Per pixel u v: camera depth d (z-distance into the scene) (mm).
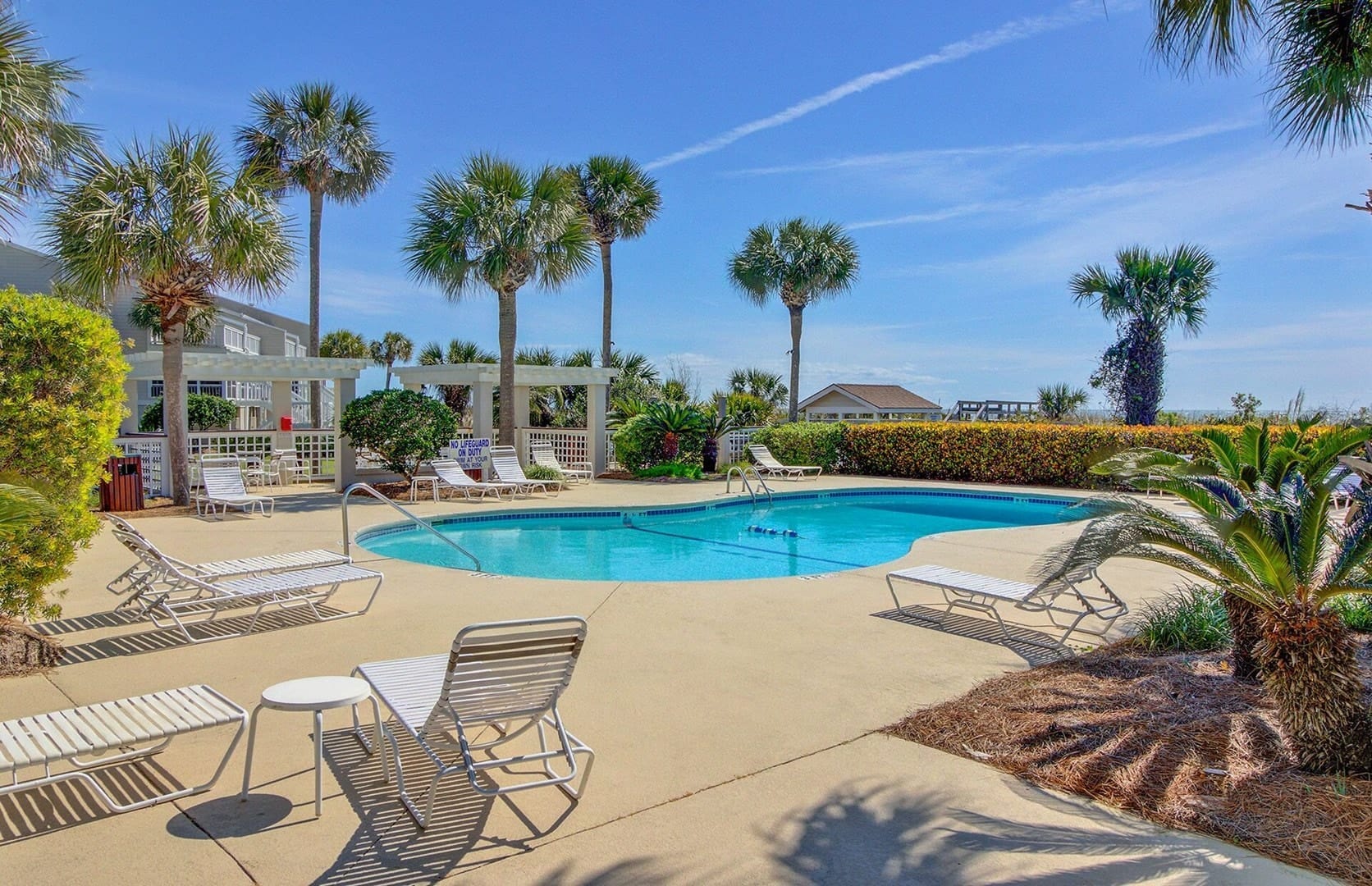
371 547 11094
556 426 24828
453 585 7664
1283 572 3676
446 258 16438
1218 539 4113
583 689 4824
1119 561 9242
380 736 3660
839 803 3402
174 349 13219
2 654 5094
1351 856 2926
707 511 15312
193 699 3592
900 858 2961
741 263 27938
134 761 3678
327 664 5246
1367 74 4660
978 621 6527
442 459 16484
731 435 21453
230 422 28391
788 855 2986
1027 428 18844
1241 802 3352
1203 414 23016
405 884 2771
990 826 3203
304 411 42188
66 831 3086
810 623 6414
